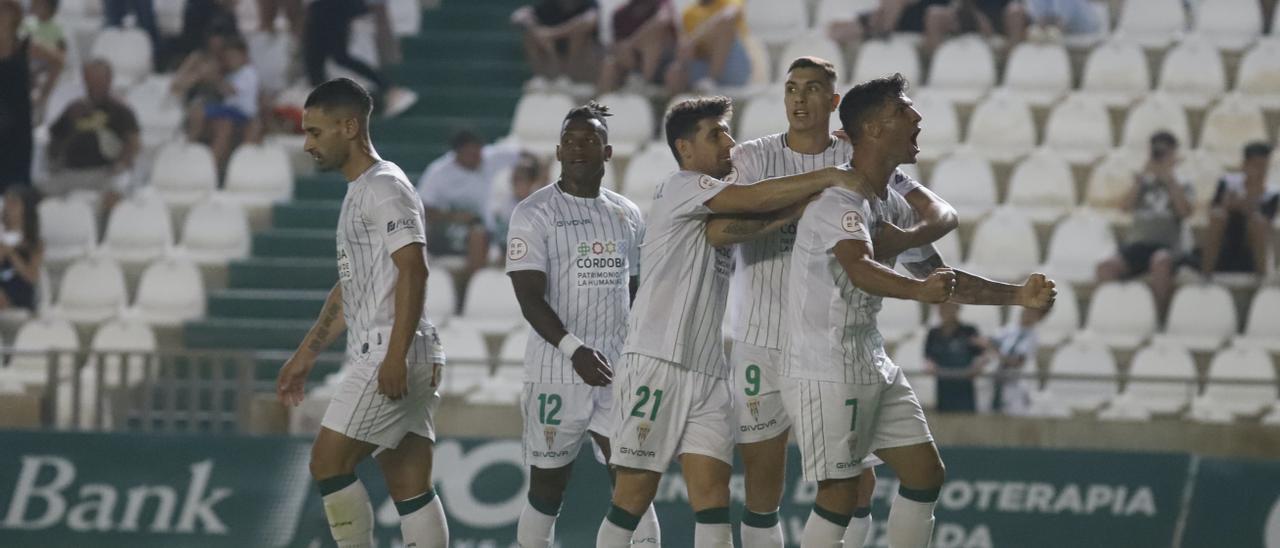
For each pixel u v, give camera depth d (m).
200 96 40.56
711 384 17.78
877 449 17.61
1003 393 29.81
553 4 41.19
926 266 18.55
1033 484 26.86
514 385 31.50
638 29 40.22
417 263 17.73
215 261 37.06
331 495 18.03
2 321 34.97
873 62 40.22
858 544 19.36
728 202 17.00
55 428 27.94
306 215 38.50
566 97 39.84
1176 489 26.72
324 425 18.08
